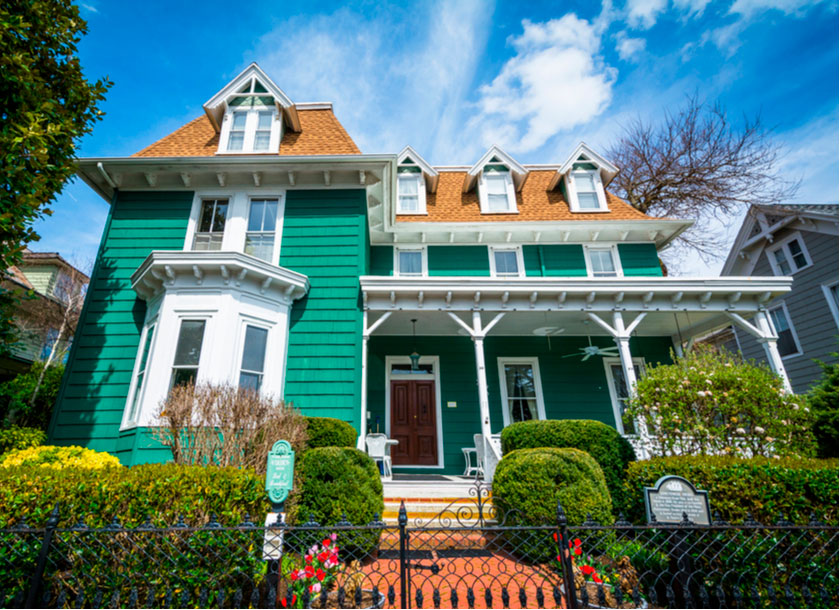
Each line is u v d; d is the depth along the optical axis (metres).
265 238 9.15
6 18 5.32
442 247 12.09
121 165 8.99
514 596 3.71
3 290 6.61
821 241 14.03
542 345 11.34
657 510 3.97
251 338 7.65
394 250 12.07
